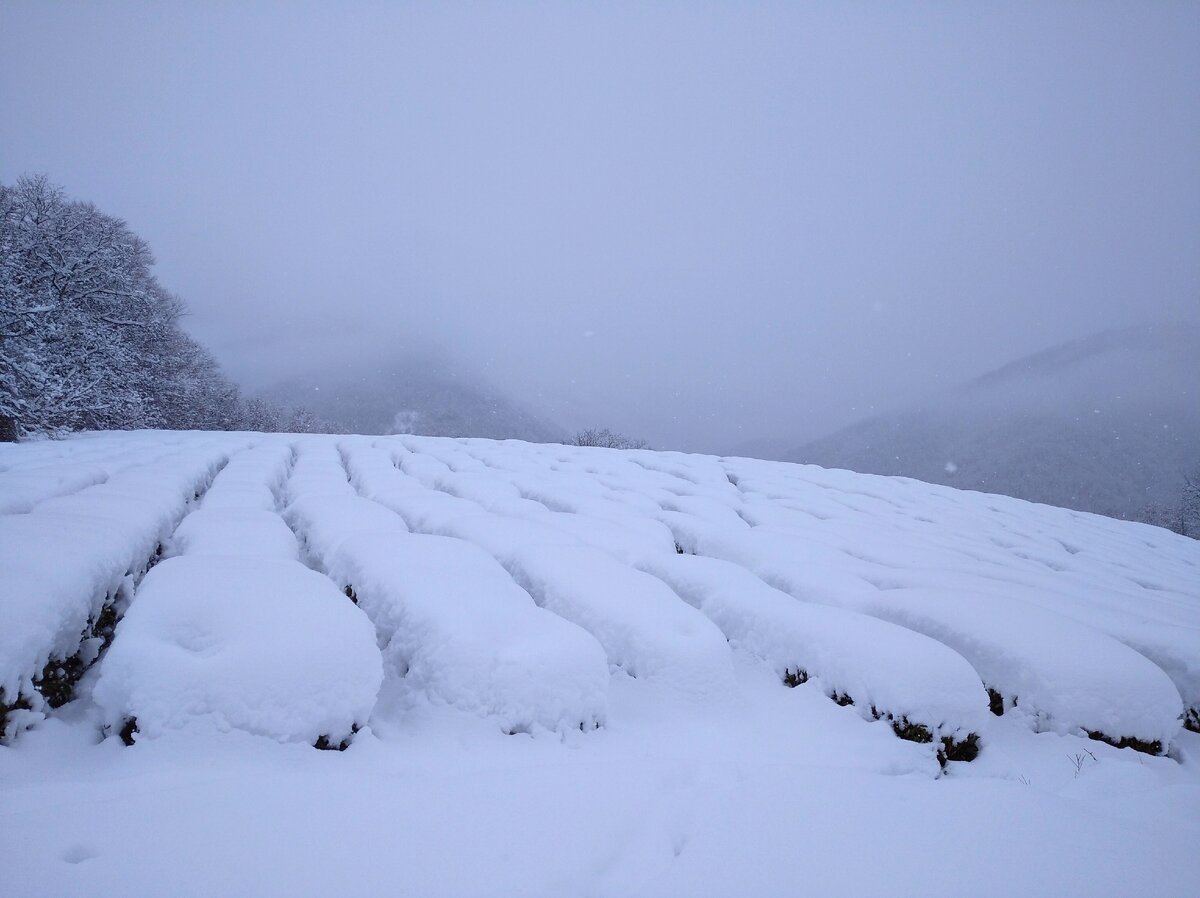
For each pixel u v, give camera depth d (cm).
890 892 233
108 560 480
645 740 422
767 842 269
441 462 1602
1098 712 495
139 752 312
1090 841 274
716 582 671
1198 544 1886
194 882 218
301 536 766
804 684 520
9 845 231
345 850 245
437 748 371
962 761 445
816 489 1645
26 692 341
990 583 756
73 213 2364
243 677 339
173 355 3017
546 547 693
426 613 455
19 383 1623
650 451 2364
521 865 247
